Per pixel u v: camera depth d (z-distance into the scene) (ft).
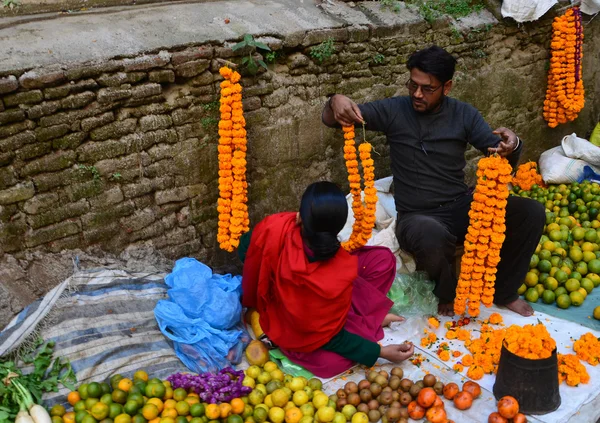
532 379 9.45
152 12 12.46
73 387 9.45
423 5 15.78
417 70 11.69
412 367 10.94
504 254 12.39
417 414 9.61
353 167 11.89
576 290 13.12
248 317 12.03
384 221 14.10
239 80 12.42
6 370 9.16
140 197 11.80
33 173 10.36
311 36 13.34
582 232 14.90
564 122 19.77
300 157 14.19
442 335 11.91
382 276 12.09
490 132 12.30
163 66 11.27
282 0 14.40
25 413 8.65
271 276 10.81
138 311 11.03
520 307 12.66
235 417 9.32
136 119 11.29
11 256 10.45
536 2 16.94
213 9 13.07
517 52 18.25
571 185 17.52
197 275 11.57
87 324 10.32
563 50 18.61
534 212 11.85
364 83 14.92
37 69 9.95
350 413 9.79
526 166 19.11
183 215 12.54
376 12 15.15
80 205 11.03
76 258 11.15
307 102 13.89
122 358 10.14
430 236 11.75
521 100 18.92
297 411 9.73
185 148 12.09
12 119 9.85
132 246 11.94
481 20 17.01
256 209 13.67
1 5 11.87
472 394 9.99
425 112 12.54
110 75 10.68
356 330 11.22
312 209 9.67
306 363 10.81
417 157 12.79
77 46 10.65
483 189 10.88
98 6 12.98
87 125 10.69
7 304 10.05
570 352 11.31
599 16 19.94
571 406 9.85
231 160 11.97
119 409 9.07
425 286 12.60
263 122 13.12
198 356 10.69
